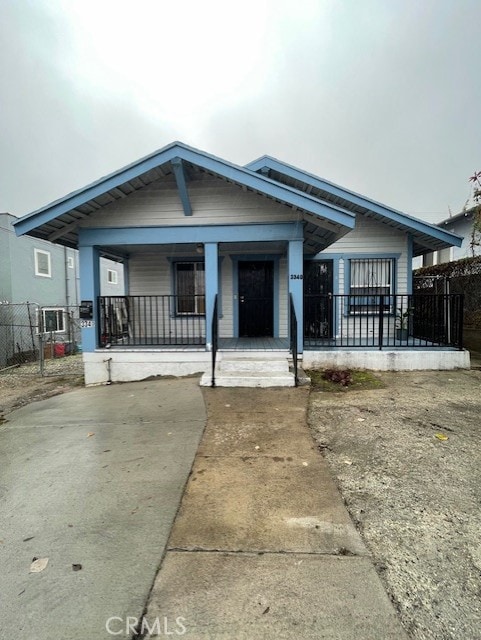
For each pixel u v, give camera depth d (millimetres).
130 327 9352
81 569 2020
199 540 2238
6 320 14055
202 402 5262
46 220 6547
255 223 7008
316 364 7086
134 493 2846
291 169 7902
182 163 6430
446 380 6289
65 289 17250
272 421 4391
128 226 7215
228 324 9266
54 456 3658
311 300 9227
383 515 2441
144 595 1821
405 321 8625
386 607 1696
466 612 1660
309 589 1818
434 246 9297
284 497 2707
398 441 3680
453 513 2447
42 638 1598
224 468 3217
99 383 7316
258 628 1604
